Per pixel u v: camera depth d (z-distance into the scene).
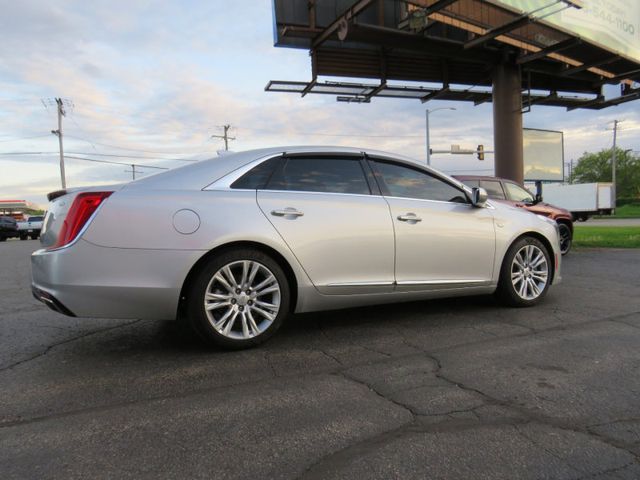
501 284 5.12
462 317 4.88
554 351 3.78
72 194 3.62
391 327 4.55
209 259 3.69
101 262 3.45
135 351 3.91
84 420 2.69
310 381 3.23
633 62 13.36
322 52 11.95
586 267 8.39
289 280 4.03
